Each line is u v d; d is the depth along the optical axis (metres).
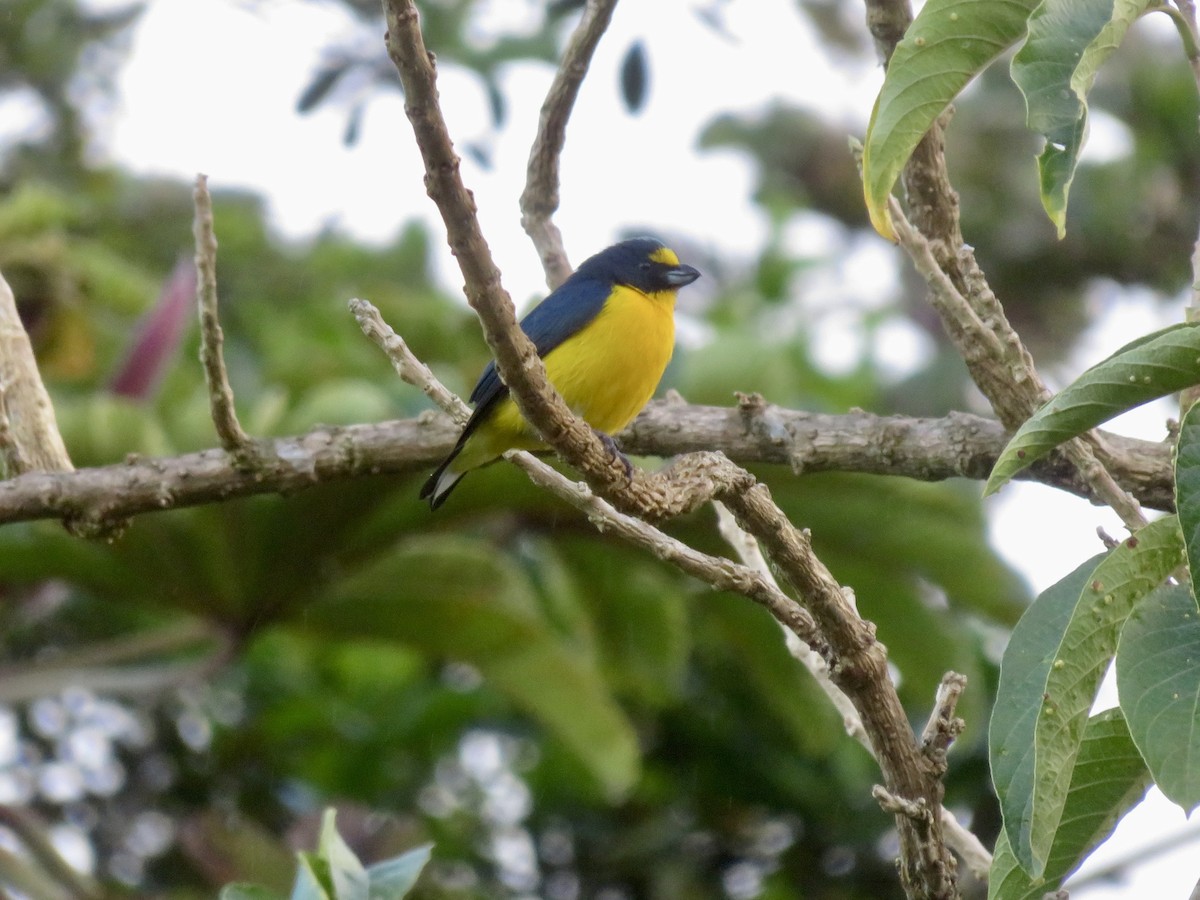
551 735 13.17
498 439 9.29
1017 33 5.43
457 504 10.76
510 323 5.38
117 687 10.75
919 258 6.11
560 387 9.59
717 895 12.76
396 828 12.64
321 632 11.29
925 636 11.44
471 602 11.04
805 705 12.15
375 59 13.30
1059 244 19.06
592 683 11.31
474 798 13.69
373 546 10.59
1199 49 5.21
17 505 8.53
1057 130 4.91
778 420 8.77
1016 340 6.05
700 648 13.45
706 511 10.91
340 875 5.48
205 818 12.73
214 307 7.96
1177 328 4.57
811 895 12.69
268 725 13.38
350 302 6.02
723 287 18.62
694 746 13.34
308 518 10.26
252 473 8.69
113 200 16.66
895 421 8.42
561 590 12.32
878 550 11.02
